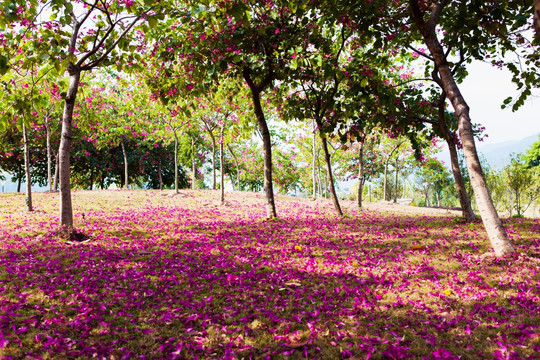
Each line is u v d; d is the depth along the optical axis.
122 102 27.12
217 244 10.32
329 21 12.44
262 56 13.48
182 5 11.03
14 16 7.56
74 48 9.66
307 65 12.59
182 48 12.96
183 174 51.38
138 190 32.47
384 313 5.31
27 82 11.02
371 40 12.70
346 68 14.40
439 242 10.62
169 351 4.10
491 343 4.27
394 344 4.23
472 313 5.23
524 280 6.55
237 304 5.60
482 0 10.67
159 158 40.53
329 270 7.68
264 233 12.54
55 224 12.60
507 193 26.64
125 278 6.64
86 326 4.54
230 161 46.97
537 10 4.71
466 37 12.48
